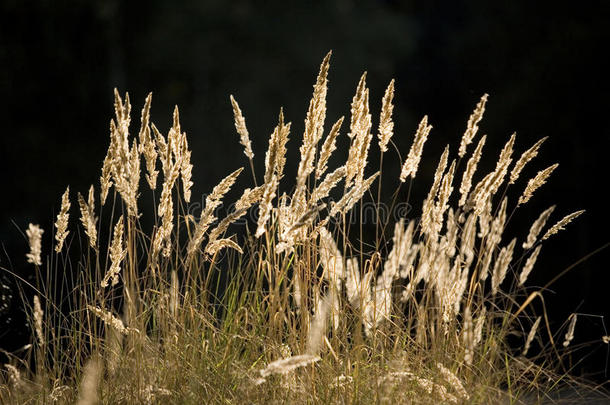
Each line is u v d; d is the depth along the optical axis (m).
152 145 4.64
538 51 20.05
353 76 32.78
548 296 10.33
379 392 4.14
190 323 4.59
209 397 4.23
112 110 25.75
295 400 4.23
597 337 6.72
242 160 29.59
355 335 4.33
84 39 26.00
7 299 5.36
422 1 37.00
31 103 23.98
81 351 4.68
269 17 32.38
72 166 22.92
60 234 4.61
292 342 4.42
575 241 16.31
